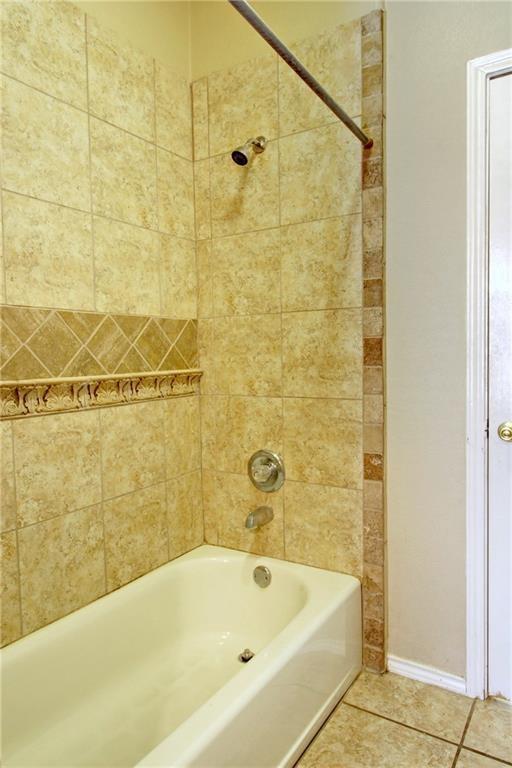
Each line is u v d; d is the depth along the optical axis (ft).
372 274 5.44
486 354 5.04
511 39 4.73
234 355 6.43
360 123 5.41
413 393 5.39
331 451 5.82
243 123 6.16
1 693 4.17
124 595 5.38
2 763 4.13
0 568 4.32
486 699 5.26
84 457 5.08
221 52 6.30
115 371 5.41
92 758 4.38
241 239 6.28
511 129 4.82
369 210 5.41
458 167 5.03
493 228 4.96
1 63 4.24
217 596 6.29
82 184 5.01
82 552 5.07
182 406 6.42
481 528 5.15
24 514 4.50
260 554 6.40
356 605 5.62
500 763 4.45
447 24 4.99
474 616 5.22
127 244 5.56
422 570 5.48
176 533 6.34
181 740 3.36
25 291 4.47
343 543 5.81
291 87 5.80
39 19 4.56
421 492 5.42
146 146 5.81
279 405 6.14
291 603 5.82
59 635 4.66
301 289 5.89
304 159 5.76
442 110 5.07
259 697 3.97
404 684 5.53
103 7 5.25
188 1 6.48
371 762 4.50
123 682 5.25
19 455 4.45
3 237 4.28
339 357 5.69
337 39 5.49
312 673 4.76
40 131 4.58
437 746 4.66
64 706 4.66
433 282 5.22
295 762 4.50
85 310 5.05
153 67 5.91
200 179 6.55
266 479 6.06
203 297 6.63
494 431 5.09
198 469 6.70
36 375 4.57
